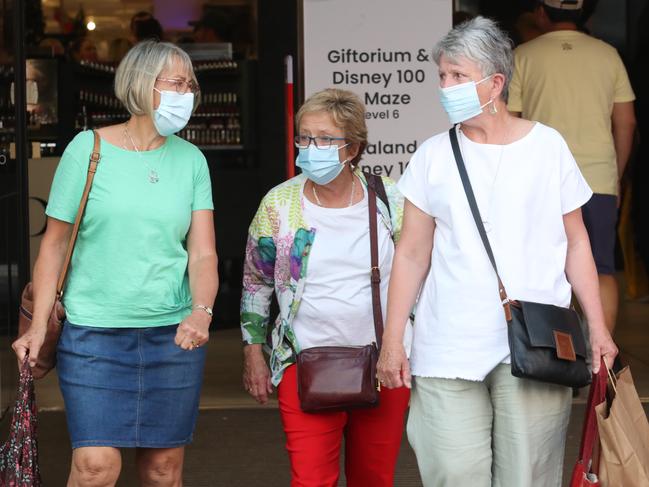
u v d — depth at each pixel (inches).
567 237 169.3
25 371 168.4
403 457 262.7
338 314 182.5
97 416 174.1
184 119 174.2
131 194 173.8
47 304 174.2
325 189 184.1
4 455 167.0
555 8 302.5
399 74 303.4
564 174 164.9
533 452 163.5
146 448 182.7
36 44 490.3
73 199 173.9
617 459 154.1
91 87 475.2
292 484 184.9
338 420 182.7
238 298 453.7
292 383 182.2
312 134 179.5
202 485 247.3
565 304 164.4
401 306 168.9
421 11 302.8
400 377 167.0
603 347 165.0
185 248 187.3
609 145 300.2
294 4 452.4
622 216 478.6
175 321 178.4
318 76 303.3
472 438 163.2
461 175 162.6
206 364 369.7
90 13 495.2
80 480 175.3
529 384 161.6
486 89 161.2
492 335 160.7
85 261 175.3
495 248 161.2
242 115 462.9
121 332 175.5
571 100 298.0
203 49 474.0
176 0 496.7
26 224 311.4
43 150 459.2
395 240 186.4
